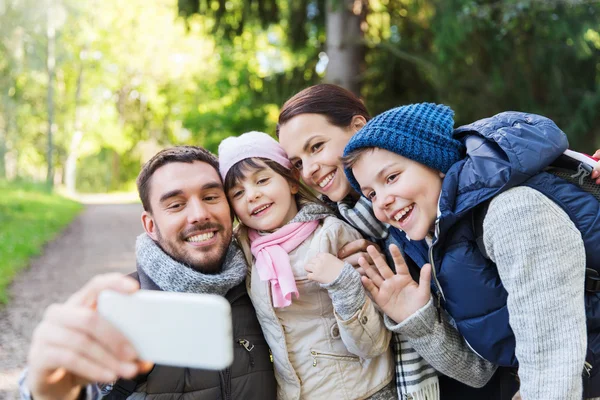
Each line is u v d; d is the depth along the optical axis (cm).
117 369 80
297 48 798
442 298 161
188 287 161
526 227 135
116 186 3722
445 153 156
